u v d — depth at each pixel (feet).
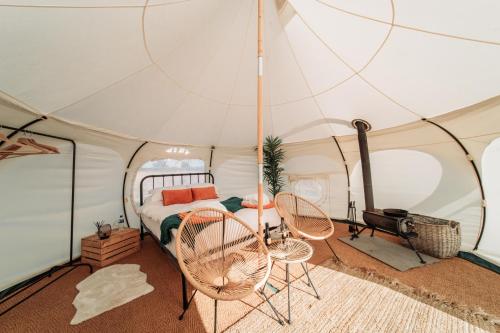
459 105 6.96
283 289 6.07
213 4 5.33
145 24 4.87
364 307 5.26
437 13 4.47
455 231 7.68
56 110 6.55
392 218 8.14
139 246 9.39
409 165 9.99
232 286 3.96
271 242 6.23
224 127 12.34
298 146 15.03
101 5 3.93
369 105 8.59
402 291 5.86
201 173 14.46
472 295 5.60
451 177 8.62
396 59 6.07
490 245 7.61
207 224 6.24
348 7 5.16
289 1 5.74
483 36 4.62
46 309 5.39
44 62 4.69
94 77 5.80
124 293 6.01
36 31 3.94
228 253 5.51
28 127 6.72
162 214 8.39
